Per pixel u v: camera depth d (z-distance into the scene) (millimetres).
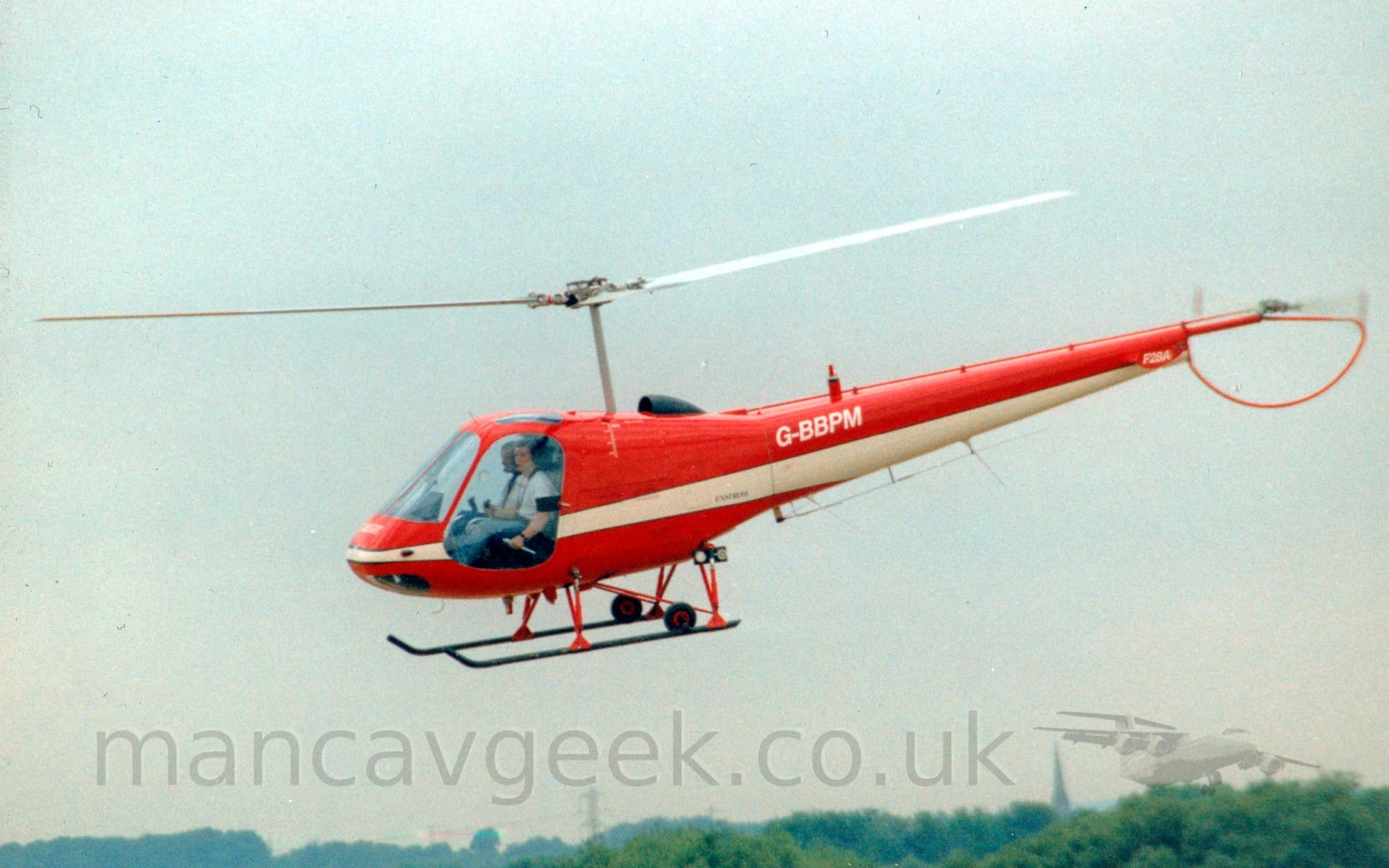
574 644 38281
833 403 40750
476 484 37188
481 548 36906
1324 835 58125
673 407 39656
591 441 37938
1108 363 43188
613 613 40906
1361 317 44250
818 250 39406
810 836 60594
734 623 39656
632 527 38250
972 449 42844
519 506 37219
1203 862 59438
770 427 39938
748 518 40156
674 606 39562
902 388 41469
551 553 37438
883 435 41188
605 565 38375
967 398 41844
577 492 37594
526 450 37531
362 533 37812
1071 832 60312
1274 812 59281
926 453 42156
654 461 38438
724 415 40125
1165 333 43750
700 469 38969
